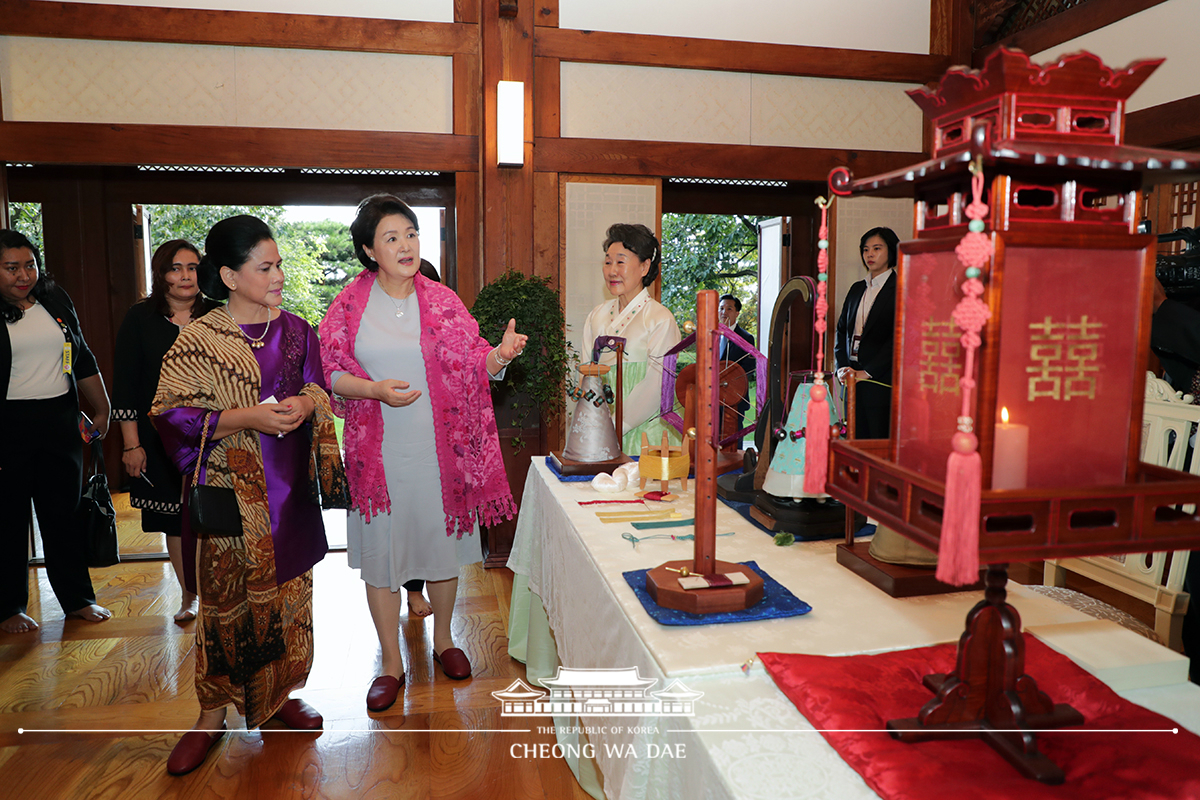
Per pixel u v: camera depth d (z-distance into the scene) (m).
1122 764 0.71
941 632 1.03
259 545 1.86
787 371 1.59
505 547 3.61
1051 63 0.66
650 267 2.63
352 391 2.14
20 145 3.51
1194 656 1.81
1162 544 0.67
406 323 2.24
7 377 2.75
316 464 1.90
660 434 2.43
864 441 0.88
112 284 4.69
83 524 2.95
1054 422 0.69
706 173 4.14
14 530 2.84
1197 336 2.02
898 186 0.80
